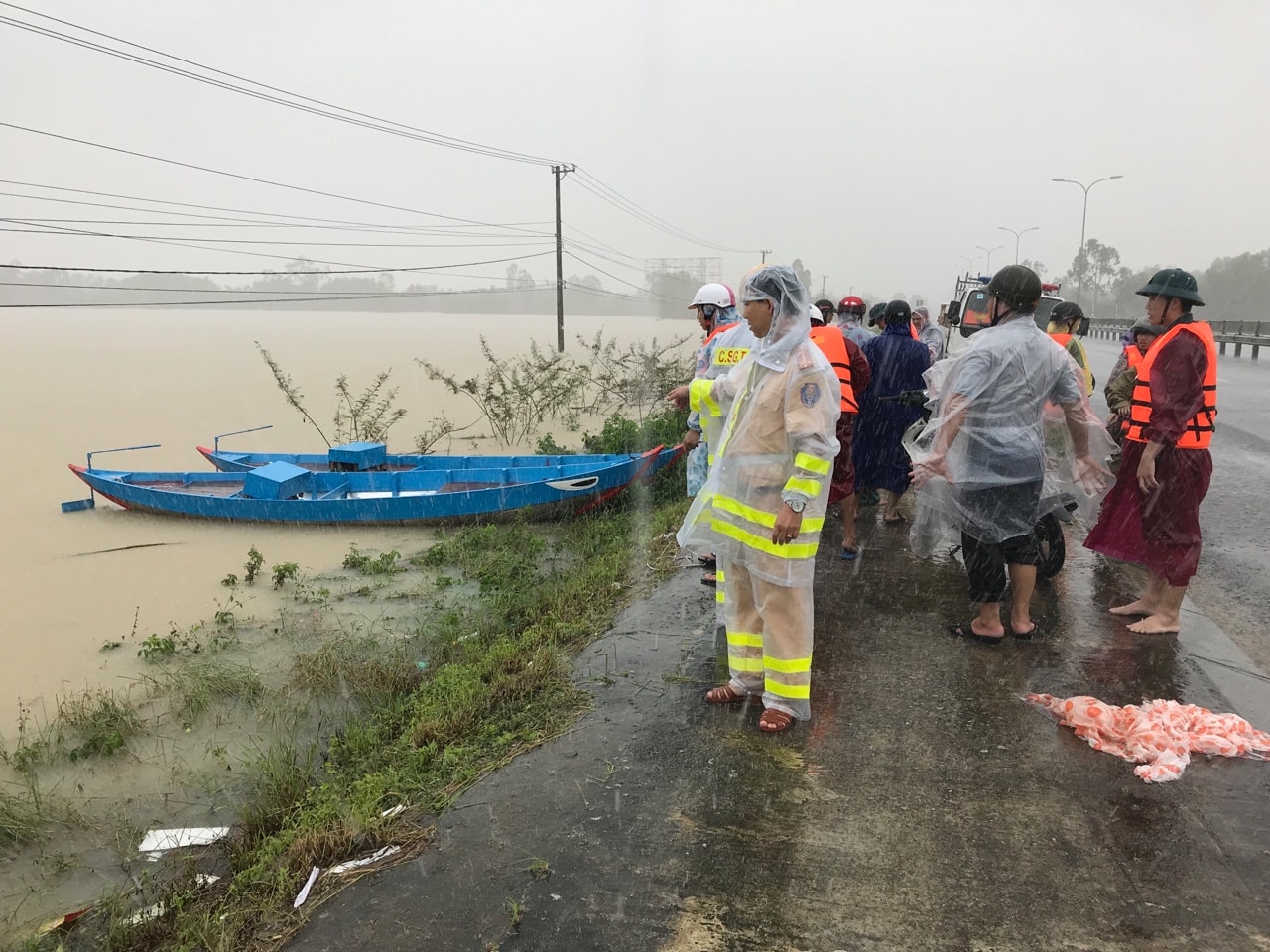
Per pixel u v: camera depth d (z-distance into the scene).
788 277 3.71
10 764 5.06
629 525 9.30
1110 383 6.96
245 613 7.64
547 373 21.64
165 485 12.25
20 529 10.77
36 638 7.22
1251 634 5.22
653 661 4.81
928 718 4.01
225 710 5.62
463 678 4.91
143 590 8.37
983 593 4.76
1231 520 8.04
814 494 3.64
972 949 2.60
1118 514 4.99
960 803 3.34
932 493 4.82
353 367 33.59
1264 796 3.34
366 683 5.60
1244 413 15.34
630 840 3.19
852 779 3.53
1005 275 4.43
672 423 13.98
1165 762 3.50
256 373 30.89
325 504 10.35
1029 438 4.46
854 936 2.67
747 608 4.16
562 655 5.01
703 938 2.68
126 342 54.28
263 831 3.83
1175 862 2.97
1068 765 3.60
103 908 3.53
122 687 6.23
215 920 3.05
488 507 10.07
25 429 18.67
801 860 3.03
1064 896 2.81
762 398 3.79
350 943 2.78
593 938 2.71
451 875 3.06
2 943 3.47
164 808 4.46
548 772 3.71
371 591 8.03
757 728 3.99
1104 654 4.64
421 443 15.56
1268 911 2.73
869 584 5.91
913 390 7.06
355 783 3.84
